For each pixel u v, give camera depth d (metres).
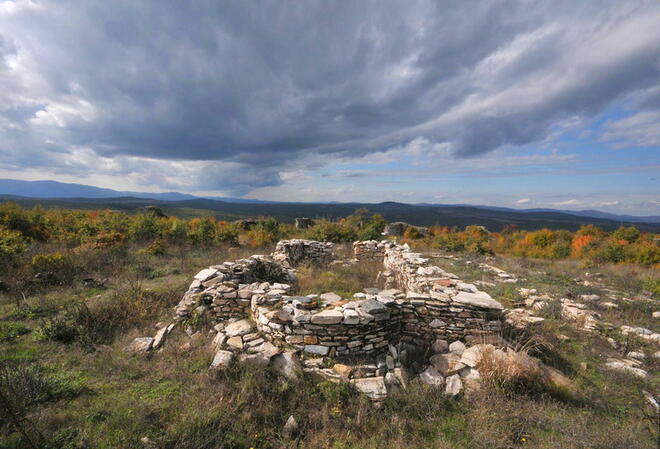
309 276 8.30
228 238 15.38
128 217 16.41
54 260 8.19
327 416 3.29
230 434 2.99
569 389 3.85
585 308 7.11
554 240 24.41
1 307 5.93
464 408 3.51
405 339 4.85
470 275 10.25
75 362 4.21
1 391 2.81
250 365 3.94
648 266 15.10
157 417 3.21
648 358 4.93
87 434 2.91
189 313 5.47
